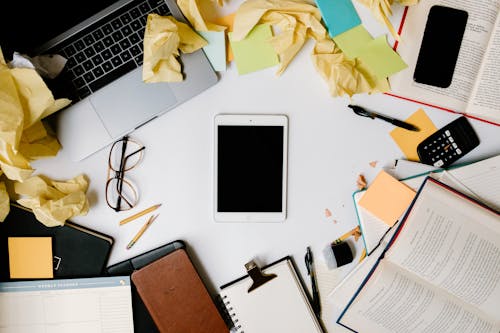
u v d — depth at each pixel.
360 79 0.74
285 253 0.78
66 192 0.75
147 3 0.73
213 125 0.76
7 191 0.75
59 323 0.77
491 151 0.77
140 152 0.76
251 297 0.78
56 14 0.71
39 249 0.76
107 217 0.77
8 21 0.70
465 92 0.75
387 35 0.75
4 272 0.76
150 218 0.77
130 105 0.73
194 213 0.77
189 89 0.74
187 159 0.76
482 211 0.74
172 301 0.76
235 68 0.75
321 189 0.78
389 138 0.77
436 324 0.77
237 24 0.73
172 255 0.75
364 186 0.77
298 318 0.78
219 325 0.77
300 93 0.76
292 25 0.73
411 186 0.77
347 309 0.77
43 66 0.70
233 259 0.78
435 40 0.74
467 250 0.75
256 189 0.76
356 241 0.79
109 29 0.72
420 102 0.76
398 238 0.75
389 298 0.77
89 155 0.75
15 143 0.65
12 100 0.65
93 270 0.76
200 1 0.74
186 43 0.73
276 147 0.76
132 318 0.77
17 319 0.76
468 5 0.73
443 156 0.76
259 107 0.76
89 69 0.72
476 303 0.76
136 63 0.73
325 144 0.77
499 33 0.73
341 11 0.74
